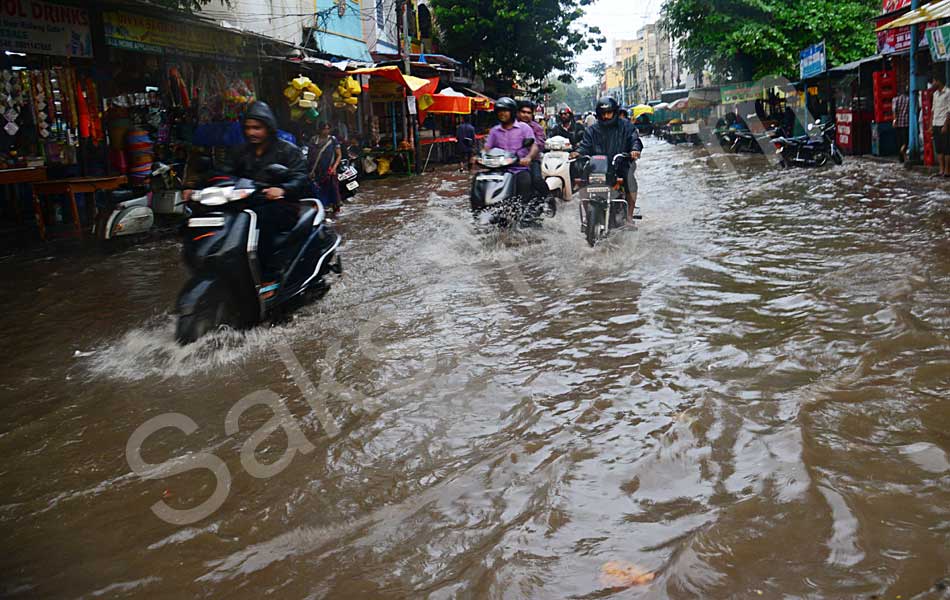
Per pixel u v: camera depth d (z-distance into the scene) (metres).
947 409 3.56
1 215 11.52
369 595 2.48
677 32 29.94
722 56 29.36
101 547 2.84
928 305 5.22
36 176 10.23
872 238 7.89
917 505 2.77
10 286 7.46
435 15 36.16
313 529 2.89
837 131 20.91
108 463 3.53
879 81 17.70
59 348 5.36
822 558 2.49
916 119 14.89
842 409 3.62
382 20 28.81
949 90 12.45
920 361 4.17
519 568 2.55
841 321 5.02
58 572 2.69
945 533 2.58
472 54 37.03
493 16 35.78
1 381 4.70
